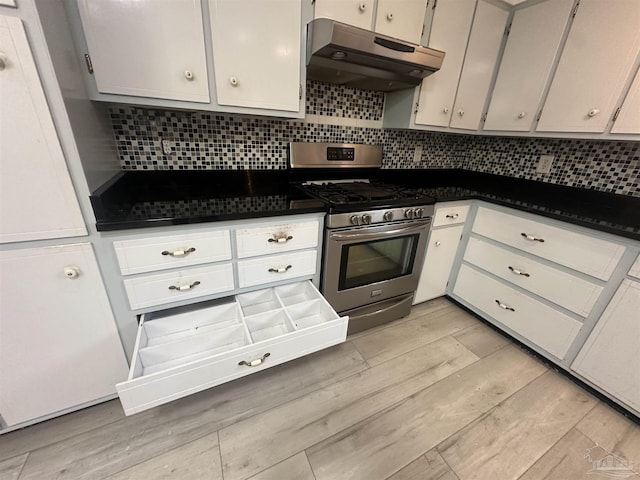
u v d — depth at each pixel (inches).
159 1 39.1
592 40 55.7
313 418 49.3
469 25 65.7
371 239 60.8
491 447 46.1
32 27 28.8
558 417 51.8
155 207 45.4
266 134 65.1
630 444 47.4
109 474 39.8
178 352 46.1
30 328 38.8
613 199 63.4
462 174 97.8
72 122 34.2
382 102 78.2
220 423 47.7
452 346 68.6
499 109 75.0
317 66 53.3
